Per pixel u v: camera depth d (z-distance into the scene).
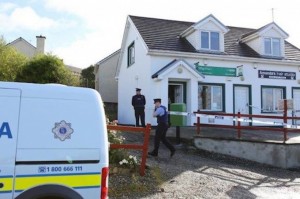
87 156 5.02
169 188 8.47
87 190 4.96
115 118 26.67
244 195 8.70
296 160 13.51
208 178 9.84
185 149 13.95
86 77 40.09
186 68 19.09
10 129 4.74
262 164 13.53
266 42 22.28
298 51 23.84
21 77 25.19
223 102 20.66
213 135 15.16
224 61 20.88
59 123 4.98
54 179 4.82
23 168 4.70
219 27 20.97
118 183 8.31
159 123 11.80
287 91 22.16
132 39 22.59
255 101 21.36
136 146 9.07
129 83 22.95
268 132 18.16
